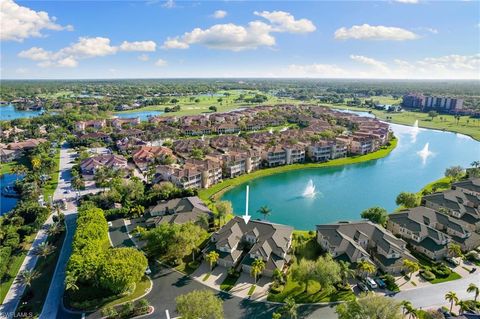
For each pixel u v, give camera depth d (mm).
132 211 118812
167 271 87125
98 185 150625
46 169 162500
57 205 124625
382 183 166375
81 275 77188
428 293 78000
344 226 97875
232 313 71938
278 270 80750
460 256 92062
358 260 86312
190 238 90375
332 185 163000
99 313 72188
